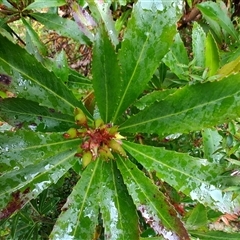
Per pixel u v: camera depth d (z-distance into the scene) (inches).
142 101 15.2
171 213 13.0
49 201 23.6
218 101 12.5
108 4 16.8
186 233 12.9
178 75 17.2
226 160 15.5
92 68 12.4
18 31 39.4
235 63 14.9
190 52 28.0
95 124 12.7
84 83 17.7
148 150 13.5
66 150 13.0
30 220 22.6
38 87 12.4
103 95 12.9
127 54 12.9
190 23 26.3
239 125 16.8
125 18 24.3
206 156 16.7
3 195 12.5
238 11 26.3
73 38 19.1
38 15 19.9
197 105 12.7
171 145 18.3
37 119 13.6
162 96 15.1
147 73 13.0
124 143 13.6
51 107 12.7
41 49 20.6
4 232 23.1
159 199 13.1
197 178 13.4
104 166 13.6
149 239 15.6
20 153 11.8
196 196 13.4
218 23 20.9
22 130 11.9
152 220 13.1
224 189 13.4
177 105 12.9
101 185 13.3
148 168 13.4
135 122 13.5
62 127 13.8
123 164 13.4
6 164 11.6
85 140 12.6
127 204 13.4
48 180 12.8
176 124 13.1
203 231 16.6
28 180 12.7
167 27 12.8
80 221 13.0
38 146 12.1
